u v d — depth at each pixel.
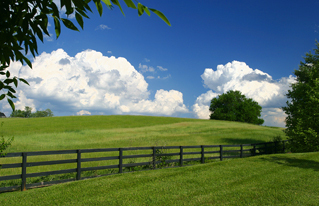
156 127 40.88
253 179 7.96
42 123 42.72
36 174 7.62
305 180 7.65
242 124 48.62
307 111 14.59
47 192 6.92
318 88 14.35
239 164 10.59
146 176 8.73
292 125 16.17
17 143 22.75
